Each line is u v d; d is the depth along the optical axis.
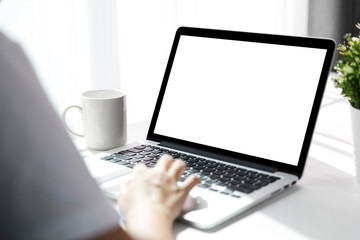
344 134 1.26
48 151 0.48
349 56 0.96
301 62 1.03
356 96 0.93
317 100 0.99
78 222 0.49
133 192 0.77
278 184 0.93
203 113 1.12
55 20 1.64
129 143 1.18
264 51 1.08
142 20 1.88
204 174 0.98
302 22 2.46
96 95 1.20
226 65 1.12
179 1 2.02
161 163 0.87
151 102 1.99
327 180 0.99
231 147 1.07
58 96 1.70
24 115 0.47
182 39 1.20
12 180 0.47
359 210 0.87
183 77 1.17
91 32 1.74
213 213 0.82
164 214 0.73
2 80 0.47
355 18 2.60
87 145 1.15
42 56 1.63
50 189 0.48
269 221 0.83
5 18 1.53
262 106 1.05
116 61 1.82
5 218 0.48
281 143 1.01
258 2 2.28
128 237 0.54
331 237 0.78
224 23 2.18
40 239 0.48
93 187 0.50
